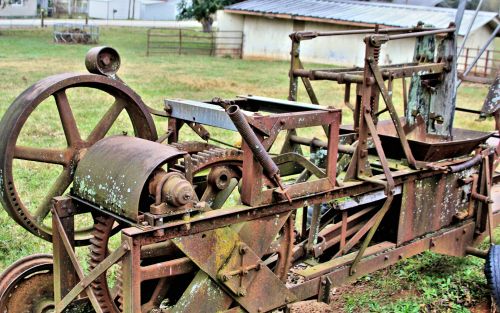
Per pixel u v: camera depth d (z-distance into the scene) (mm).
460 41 20422
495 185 6383
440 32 4840
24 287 4086
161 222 3268
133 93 4172
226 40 27172
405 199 4738
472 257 6066
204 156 3660
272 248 3971
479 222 5539
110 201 3424
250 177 3594
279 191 3693
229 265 3617
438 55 5047
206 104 3996
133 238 3188
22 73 17500
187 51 27469
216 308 3637
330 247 4664
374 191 4527
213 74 19969
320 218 4535
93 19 45625
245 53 26875
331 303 5211
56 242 3721
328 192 4074
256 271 3748
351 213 4938
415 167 4691
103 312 3701
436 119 5152
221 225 3529
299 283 4129
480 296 5391
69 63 20281
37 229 3973
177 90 15992
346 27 24047
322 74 4629
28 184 7531
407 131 5281
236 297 3693
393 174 4516
